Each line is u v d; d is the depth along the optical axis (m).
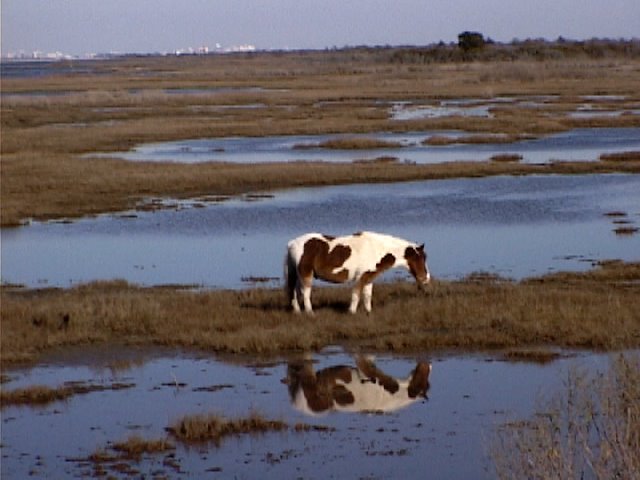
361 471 22.80
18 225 59.66
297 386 29.33
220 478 22.61
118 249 52.12
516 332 33.50
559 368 30.19
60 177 74.88
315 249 35.62
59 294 41.75
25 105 156.38
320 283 42.75
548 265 45.94
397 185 71.50
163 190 70.69
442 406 27.22
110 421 26.61
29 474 23.03
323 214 60.56
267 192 69.69
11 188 70.69
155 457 23.94
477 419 26.06
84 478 22.73
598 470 18.56
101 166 80.62
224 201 66.19
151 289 42.28
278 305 37.88
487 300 37.09
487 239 52.25
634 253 48.25
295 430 25.58
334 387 29.19
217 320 35.59
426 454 23.73
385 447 24.25
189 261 48.69
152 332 35.06
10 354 32.38
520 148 93.38
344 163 81.62
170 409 27.47
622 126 110.62
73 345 34.03
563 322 34.06
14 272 47.09
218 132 113.75
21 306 37.75
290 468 23.09
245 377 30.30
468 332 33.62
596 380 26.48
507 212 59.94
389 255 36.25
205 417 25.73
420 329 34.56
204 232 56.09
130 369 31.38
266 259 48.75
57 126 125.31
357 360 31.75
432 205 62.72
